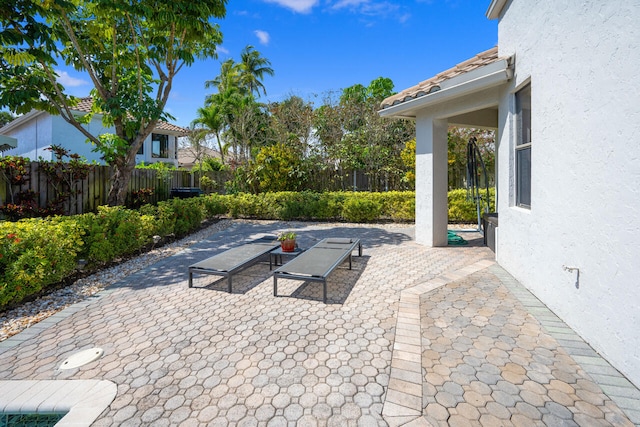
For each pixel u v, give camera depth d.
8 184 7.48
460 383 2.56
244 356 3.09
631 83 2.48
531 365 2.78
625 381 2.53
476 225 11.15
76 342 3.47
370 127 16.70
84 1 8.34
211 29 9.63
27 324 3.94
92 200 9.65
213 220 13.52
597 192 2.93
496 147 8.07
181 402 2.46
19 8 6.99
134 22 9.10
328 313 4.04
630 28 2.49
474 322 3.61
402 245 7.95
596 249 2.96
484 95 5.85
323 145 18.08
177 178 14.42
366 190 16.30
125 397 2.54
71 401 2.51
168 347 3.30
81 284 5.44
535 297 4.27
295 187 15.85
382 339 3.34
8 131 21.83
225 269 4.95
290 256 6.18
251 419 2.27
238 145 22.56
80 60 9.36
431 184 7.42
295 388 2.59
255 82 32.66
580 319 3.22
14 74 7.97
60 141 17.89
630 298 2.53
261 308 4.26
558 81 3.59
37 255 4.57
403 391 2.50
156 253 7.72
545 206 3.95
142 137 10.02
